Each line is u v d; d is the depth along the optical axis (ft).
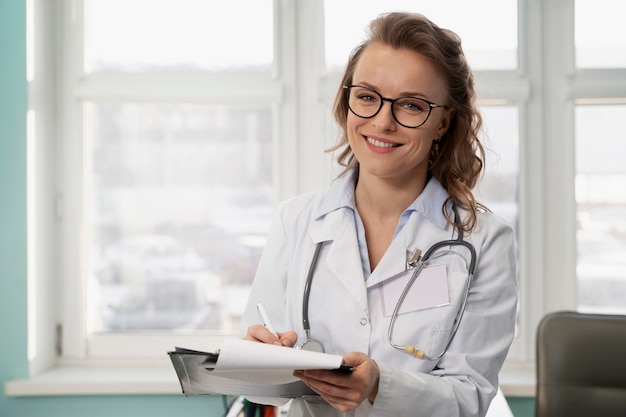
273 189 9.75
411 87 4.63
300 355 4.02
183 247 9.84
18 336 9.18
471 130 5.24
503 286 5.01
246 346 4.04
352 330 4.93
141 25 9.76
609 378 6.78
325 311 5.02
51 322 9.73
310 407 4.99
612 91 9.36
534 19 9.53
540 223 9.53
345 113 5.33
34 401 9.13
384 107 4.64
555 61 9.55
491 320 4.95
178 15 9.76
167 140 9.79
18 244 9.18
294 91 9.68
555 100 9.57
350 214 5.23
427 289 4.95
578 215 9.65
